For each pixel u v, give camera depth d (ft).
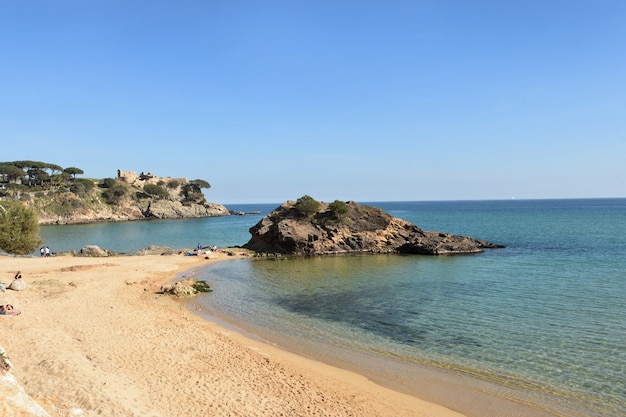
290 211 244.83
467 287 121.90
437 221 485.15
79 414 34.86
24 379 44.93
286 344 74.38
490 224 416.05
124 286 122.11
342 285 131.44
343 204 236.63
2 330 63.62
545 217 519.60
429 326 83.41
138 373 52.85
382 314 94.07
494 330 79.25
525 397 52.19
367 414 47.60
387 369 62.18
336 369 62.28
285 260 200.23
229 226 457.27
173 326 79.46
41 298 94.48
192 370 56.54
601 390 53.11
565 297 104.63
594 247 213.66
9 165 529.86
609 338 72.69
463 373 59.98
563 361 62.80
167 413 42.01
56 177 568.82
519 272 145.89
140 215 594.24
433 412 48.78
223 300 110.83
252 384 53.78
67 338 63.46
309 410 47.16
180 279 144.15
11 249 153.48
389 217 243.60
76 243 288.92
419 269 161.79
